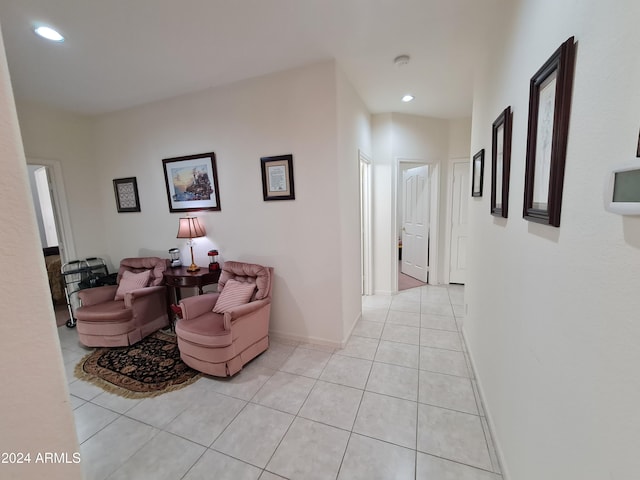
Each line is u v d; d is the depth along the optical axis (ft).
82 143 11.56
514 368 4.44
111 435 5.84
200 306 8.52
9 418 1.25
